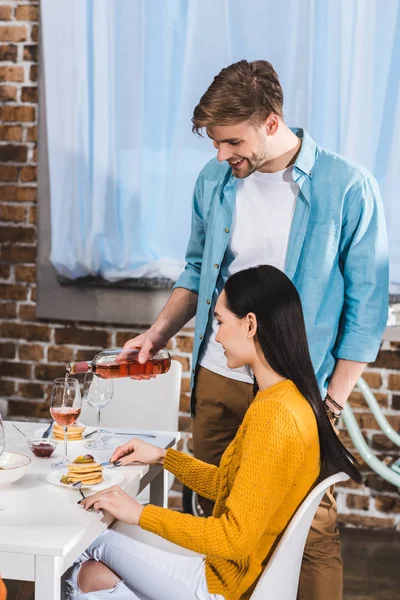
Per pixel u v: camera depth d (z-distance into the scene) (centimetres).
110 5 337
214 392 240
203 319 241
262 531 163
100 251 349
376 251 222
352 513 350
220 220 237
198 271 257
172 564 176
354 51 321
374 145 326
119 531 191
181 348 355
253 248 231
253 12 326
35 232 360
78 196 348
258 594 162
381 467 321
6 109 356
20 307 365
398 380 342
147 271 347
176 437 233
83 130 345
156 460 204
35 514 168
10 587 283
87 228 349
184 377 356
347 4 320
